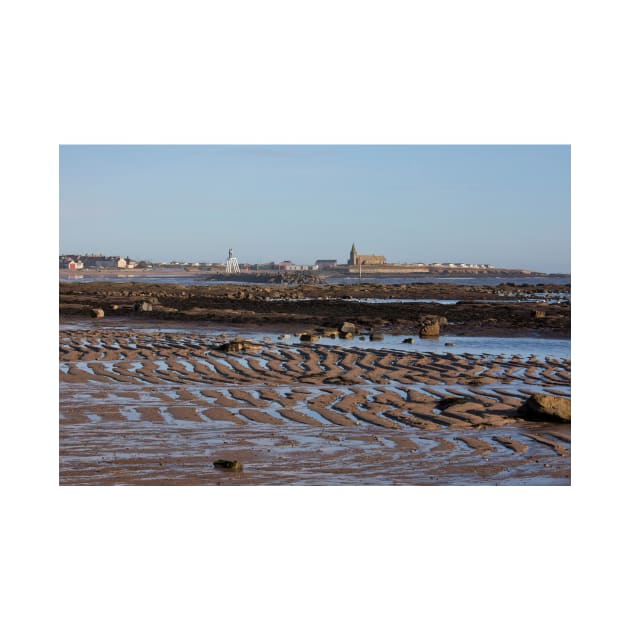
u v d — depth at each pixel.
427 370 21.53
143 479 11.37
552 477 11.62
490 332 32.81
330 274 195.88
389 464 12.21
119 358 23.30
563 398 15.07
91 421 14.90
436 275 193.38
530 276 177.12
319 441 13.52
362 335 31.34
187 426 14.58
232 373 20.61
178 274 176.50
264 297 64.12
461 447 13.20
